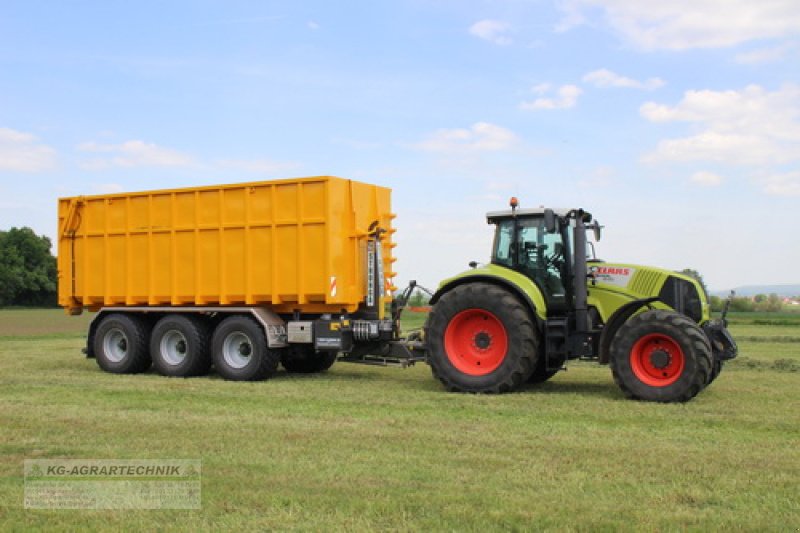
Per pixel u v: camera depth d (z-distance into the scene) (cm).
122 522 530
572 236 1154
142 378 1327
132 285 1415
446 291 1198
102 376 1358
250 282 1302
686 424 862
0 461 695
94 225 1459
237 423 866
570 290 1138
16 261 7450
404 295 1306
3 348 2064
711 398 1054
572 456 699
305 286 1259
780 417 900
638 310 1118
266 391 1138
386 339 1267
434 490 589
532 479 619
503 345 1121
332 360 1436
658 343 1032
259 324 1287
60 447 743
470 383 1115
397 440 770
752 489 590
